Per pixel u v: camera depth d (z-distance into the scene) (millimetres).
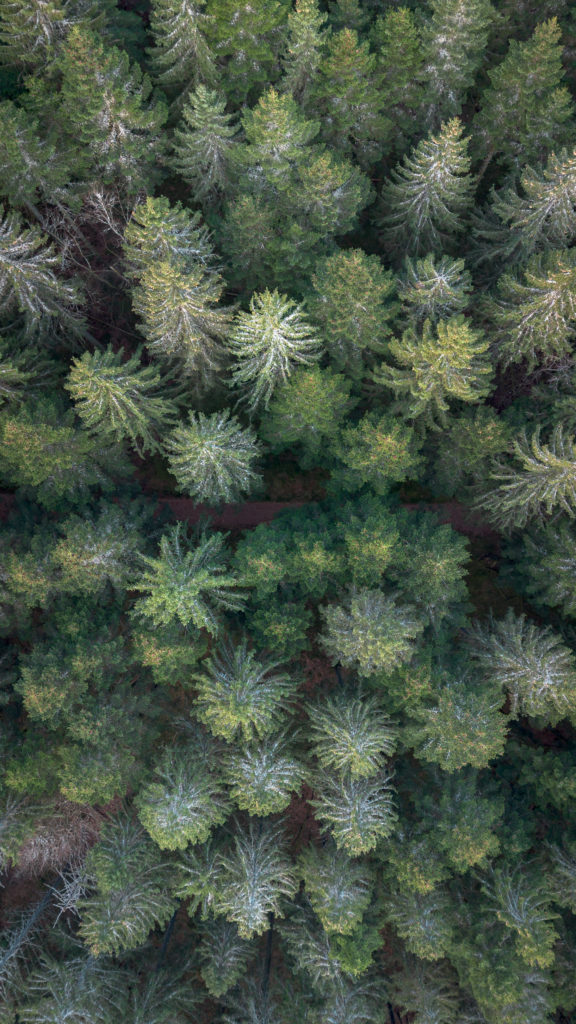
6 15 21641
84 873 24922
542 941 21922
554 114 24984
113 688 25609
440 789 25359
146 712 25781
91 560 23734
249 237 24469
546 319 22344
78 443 23828
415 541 25172
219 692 22672
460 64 25141
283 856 25484
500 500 25844
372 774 22984
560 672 23734
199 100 22141
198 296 21531
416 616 25125
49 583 24156
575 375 24797
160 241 21297
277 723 24125
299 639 25891
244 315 21266
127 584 25203
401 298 23000
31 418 22875
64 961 25641
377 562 23812
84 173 24734
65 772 22234
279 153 23000
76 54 20938
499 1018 22656
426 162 23828
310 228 25359
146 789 24297
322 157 22547
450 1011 24984
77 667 23078
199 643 25359
